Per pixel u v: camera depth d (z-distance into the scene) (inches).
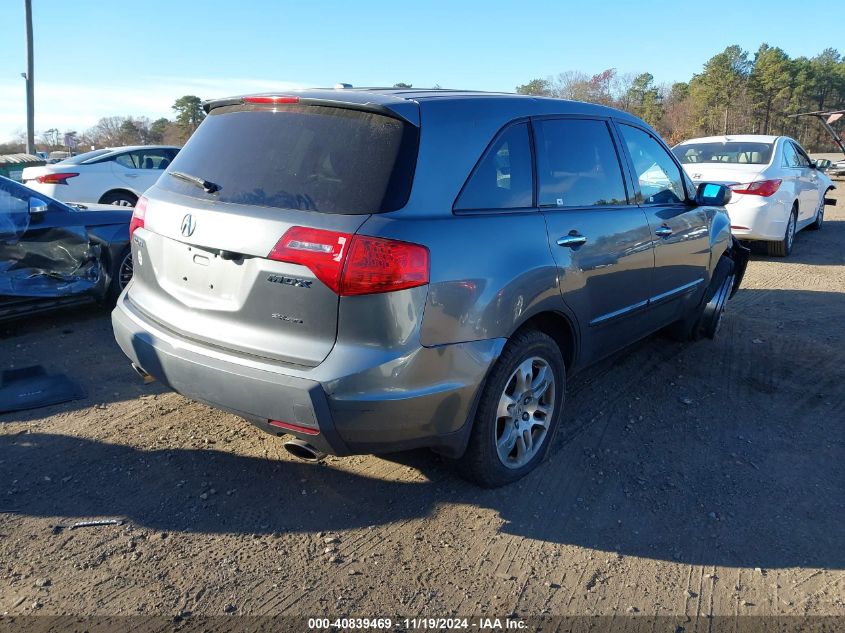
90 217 226.4
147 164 495.2
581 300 139.0
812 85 3430.1
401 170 107.8
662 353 211.6
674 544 117.5
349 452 109.0
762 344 224.5
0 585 100.8
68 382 174.1
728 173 364.2
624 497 131.0
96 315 236.4
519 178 128.0
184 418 155.8
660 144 183.3
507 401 125.0
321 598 101.0
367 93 119.3
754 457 149.0
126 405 162.1
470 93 130.6
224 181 119.0
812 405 177.8
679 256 180.5
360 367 102.5
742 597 105.2
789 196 369.1
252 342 110.2
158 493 125.7
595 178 149.9
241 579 104.2
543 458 141.0
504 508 125.1
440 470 136.6
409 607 100.0
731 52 3366.1
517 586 105.3
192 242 116.0
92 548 110.0
